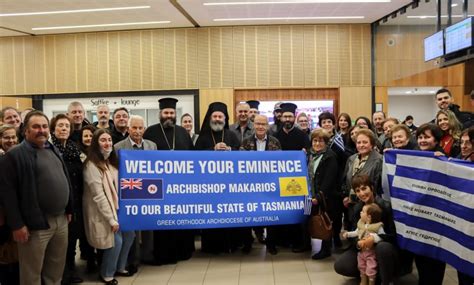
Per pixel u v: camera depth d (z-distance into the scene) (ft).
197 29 31.04
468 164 9.73
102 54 31.78
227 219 14.32
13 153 9.96
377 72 30.55
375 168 13.12
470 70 28.78
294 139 17.31
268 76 30.91
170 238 14.96
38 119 10.18
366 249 11.85
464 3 23.03
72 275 13.07
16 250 11.13
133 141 14.40
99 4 24.22
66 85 32.14
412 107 33.22
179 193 14.03
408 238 11.12
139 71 31.50
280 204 14.71
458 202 9.73
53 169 10.46
